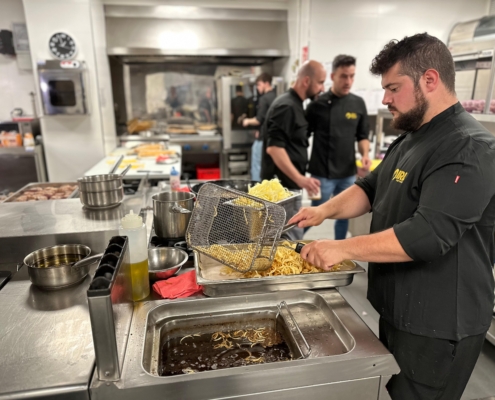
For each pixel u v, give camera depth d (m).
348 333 1.10
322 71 2.69
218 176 4.96
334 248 1.15
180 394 0.91
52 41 4.02
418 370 1.21
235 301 1.27
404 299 1.19
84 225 1.62
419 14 4.34
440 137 1.12
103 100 4.39
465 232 1.13
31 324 1.11
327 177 3.34
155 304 1.22
